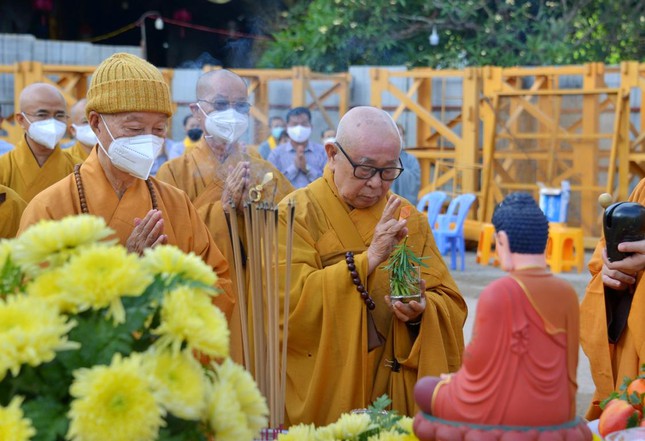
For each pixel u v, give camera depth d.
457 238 13.01
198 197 5.35
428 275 4.48
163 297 2.31
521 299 2.43
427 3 18.42
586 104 14.23
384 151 4.29
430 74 15.36
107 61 3.89
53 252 2.34
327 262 4.38
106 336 2.25
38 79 15.45
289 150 10.36
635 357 4.35
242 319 3.70
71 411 2.14
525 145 14.55
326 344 4.22
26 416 2.18
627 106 14.01
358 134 4.30
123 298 2.30
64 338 2.19
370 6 18.59
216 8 21.81
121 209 3.82
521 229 2.47
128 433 2.13
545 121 14.42
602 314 4.41
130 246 3.68
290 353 4.37
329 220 4.41
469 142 15.03
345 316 4.22
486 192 14.56
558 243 12.62
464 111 15.06
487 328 2.42
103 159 3.89
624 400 3.18
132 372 2.16
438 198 13.20
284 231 4.36
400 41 18.84
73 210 3.80
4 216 4.77
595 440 2.94
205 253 4.03
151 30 22.42
